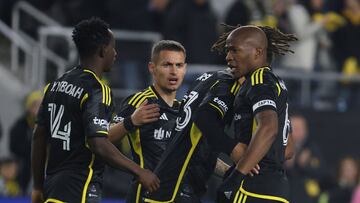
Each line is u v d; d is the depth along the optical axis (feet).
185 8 121.60
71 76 61.57
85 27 61.77
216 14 129.49
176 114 68.85
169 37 121.70
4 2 132.16
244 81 59.77
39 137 63.16
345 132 121.80
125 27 127.34
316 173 112.16
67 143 60.95
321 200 112.37
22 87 126.52
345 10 130.11
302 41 123.95
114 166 60.13
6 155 125.29
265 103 57.47
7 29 127.95
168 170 63.98
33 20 131.54
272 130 56.75
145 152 68.08
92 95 60.44
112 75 121.19
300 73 122.21
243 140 58.90
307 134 121.08
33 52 125.49
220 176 66.23
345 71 127.75
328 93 122.52
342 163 115.14
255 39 59.62
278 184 58.34
